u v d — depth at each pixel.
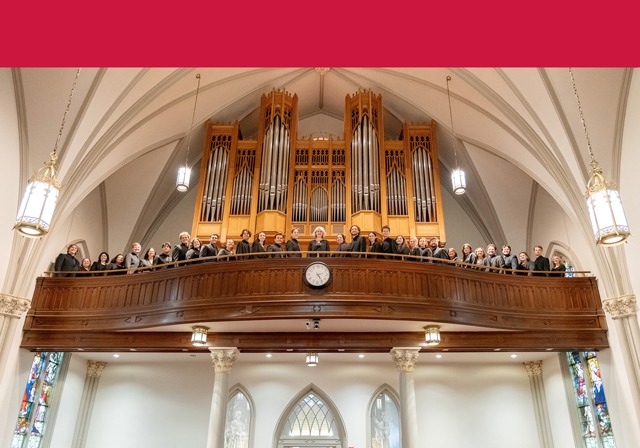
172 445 12.92
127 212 15.48
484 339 10.59
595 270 12.02
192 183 17.09
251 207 14.11
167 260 11.25
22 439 11.35
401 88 14.96
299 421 13.26
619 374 10.41
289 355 13.23
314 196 14.59
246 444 12.91
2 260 10.66
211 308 9.68
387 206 14.32
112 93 11.53
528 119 12.10
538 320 10.58
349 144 15.19
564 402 12.55
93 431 13.16
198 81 13.42
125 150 13.12
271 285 9.66
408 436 9.82
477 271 10.42
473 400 13.37
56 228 11.58
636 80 10.45
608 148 11.25
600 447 11.36
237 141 15.22
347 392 13.41
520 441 12.98
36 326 10.77
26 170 11.26
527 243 15.52
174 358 13.38
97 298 10.81
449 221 16.89
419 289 9.76
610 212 7.15
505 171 14.94
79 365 13.34
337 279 9.65
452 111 14.44
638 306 10.38
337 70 15.41
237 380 13.59
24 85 10.61
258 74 14.67
